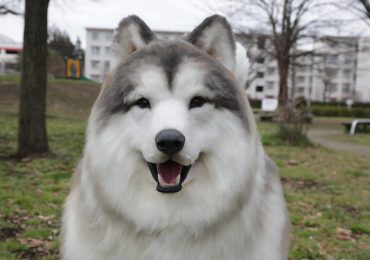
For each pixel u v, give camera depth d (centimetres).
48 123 1334
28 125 768
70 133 1126
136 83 207
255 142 226
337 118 3241
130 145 208
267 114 2219
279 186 268
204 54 221
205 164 211
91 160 214
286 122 1215
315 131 1916
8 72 3800
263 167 241
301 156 996
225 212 209
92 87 2297
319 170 832
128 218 211
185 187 208
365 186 706
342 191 664
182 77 205
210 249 211
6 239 407
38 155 768
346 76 6481
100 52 6206
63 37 4191
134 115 207
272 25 2439
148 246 212
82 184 227
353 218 527
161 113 199
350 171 833
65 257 236
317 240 445
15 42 5206
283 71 2500
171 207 207
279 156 980
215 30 232
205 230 209
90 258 219
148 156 197
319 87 6419
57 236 417
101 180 211
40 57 749
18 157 760
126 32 232
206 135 206
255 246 223
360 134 1797
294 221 496
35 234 416
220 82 214
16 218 462
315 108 3475
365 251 419
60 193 564
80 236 224
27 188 577
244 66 260
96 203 214
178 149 192
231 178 209
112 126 210
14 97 1750
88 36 6166
